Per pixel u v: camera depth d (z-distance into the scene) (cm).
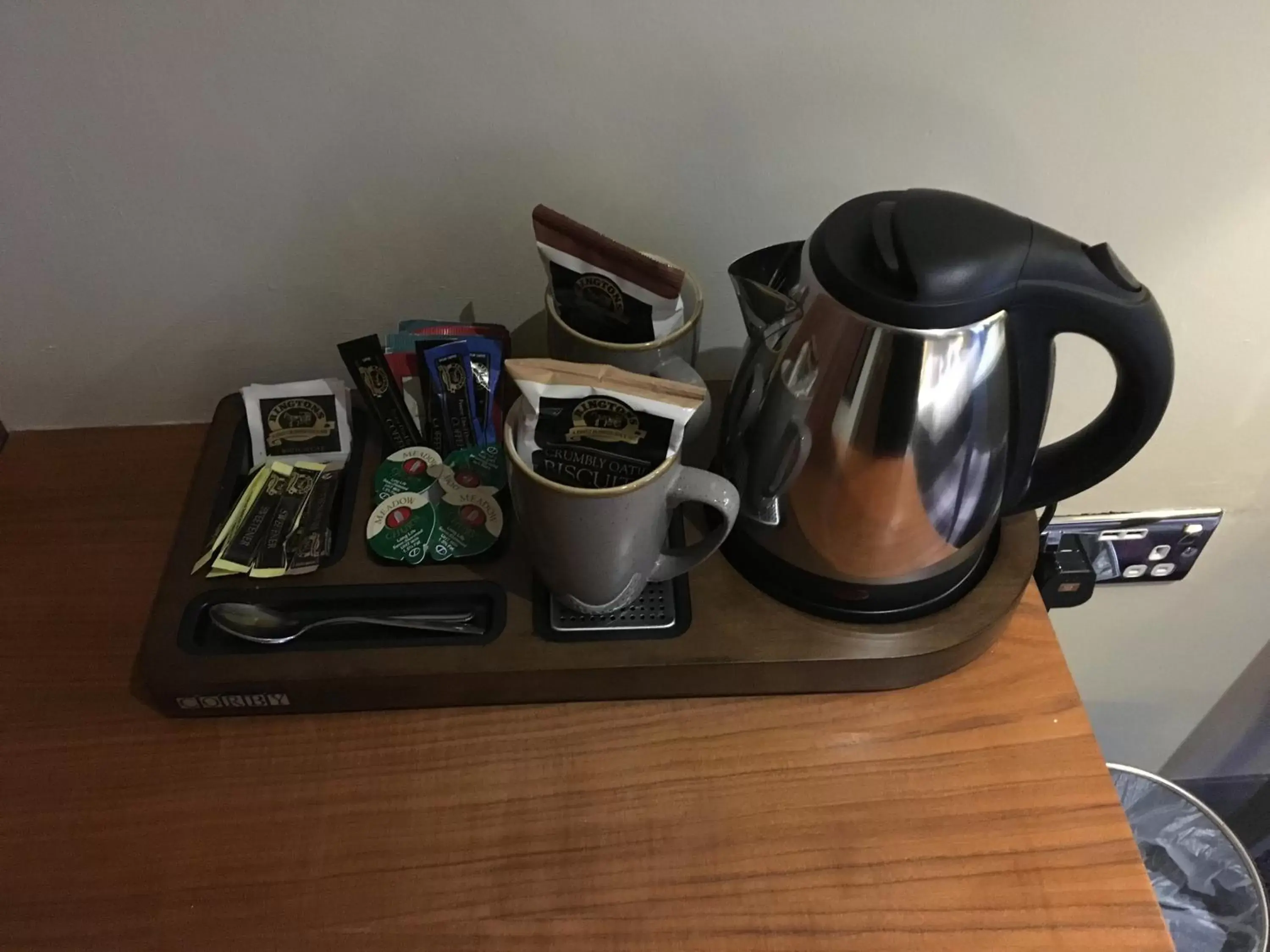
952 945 52
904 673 60
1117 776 108
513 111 59
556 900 53
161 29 54
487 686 59
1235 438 82
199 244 65
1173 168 63
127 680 61
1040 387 52
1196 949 105
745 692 61
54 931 52
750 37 57
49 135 58
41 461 73
